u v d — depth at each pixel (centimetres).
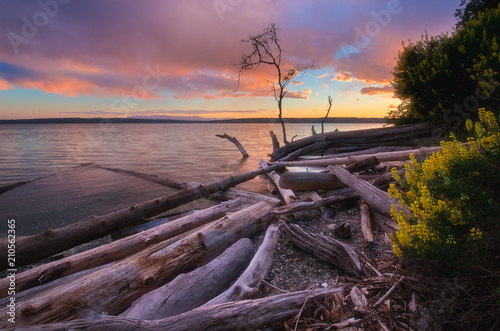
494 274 237
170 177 1348
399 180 425
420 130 1448
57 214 790
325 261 414
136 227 664
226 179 993
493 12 1165
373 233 504
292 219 618
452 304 238
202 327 238
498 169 332
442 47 1218
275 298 285
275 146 1986
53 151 2603
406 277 297
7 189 1098
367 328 253
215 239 458
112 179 1285
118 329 210
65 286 293
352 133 1703
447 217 308
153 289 339
